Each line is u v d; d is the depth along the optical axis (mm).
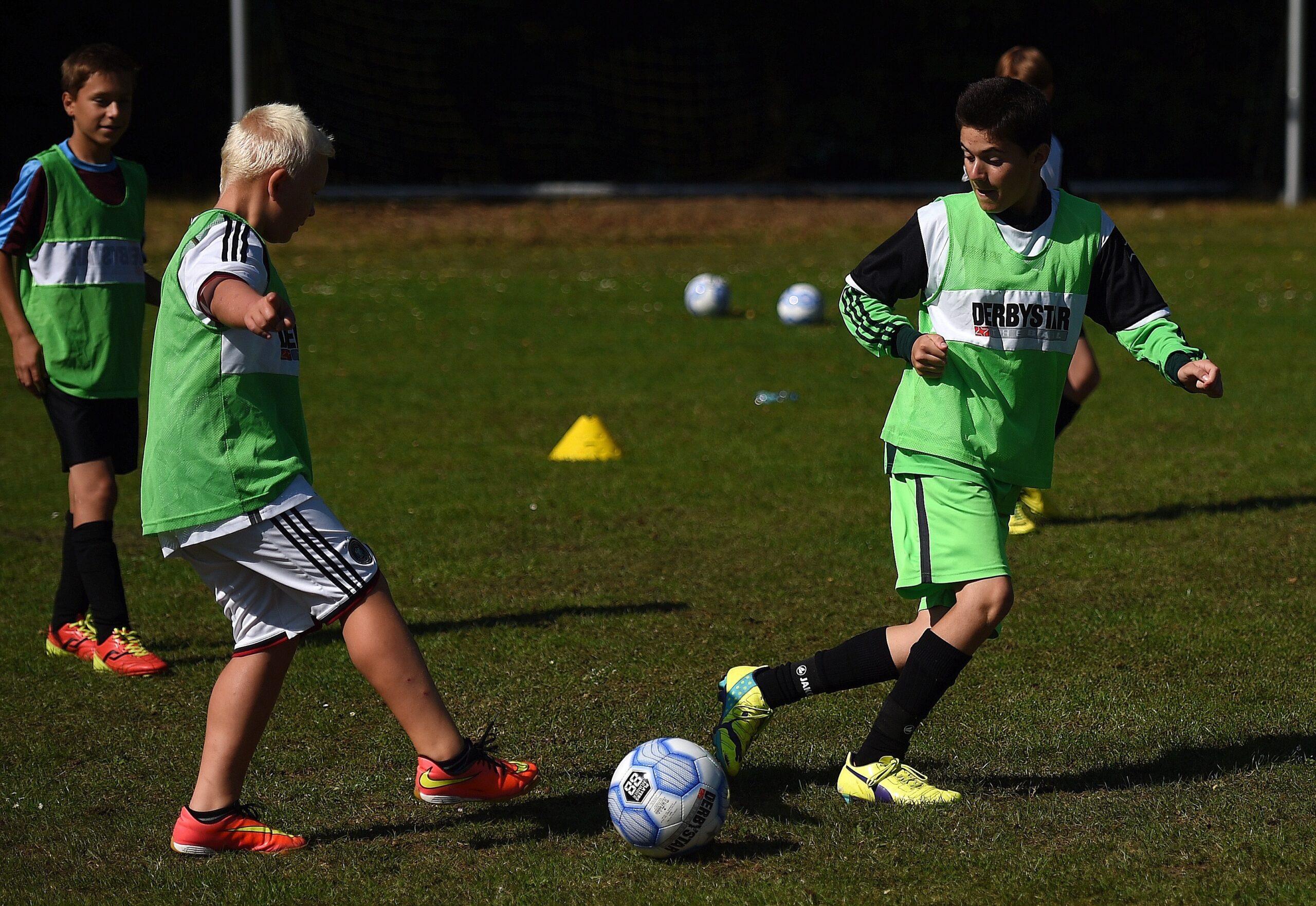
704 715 16375
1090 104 111188
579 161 107562
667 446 33312
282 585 12547
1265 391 38438
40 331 18984
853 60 110750
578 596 21719
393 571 23312
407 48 102250
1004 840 12555
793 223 85688
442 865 12430
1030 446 13562
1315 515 25547
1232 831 12539
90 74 18969
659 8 106188
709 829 12281
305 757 15320
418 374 42750
